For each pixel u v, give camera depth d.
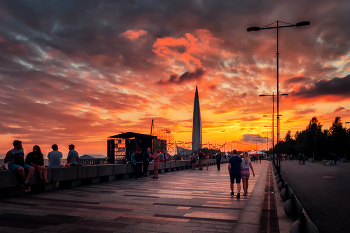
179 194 10.80
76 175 12.66
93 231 5.46
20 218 6.32
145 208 7.84
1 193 9.30
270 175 23.36
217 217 6.86
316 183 17.45
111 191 11.31
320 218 7.56
